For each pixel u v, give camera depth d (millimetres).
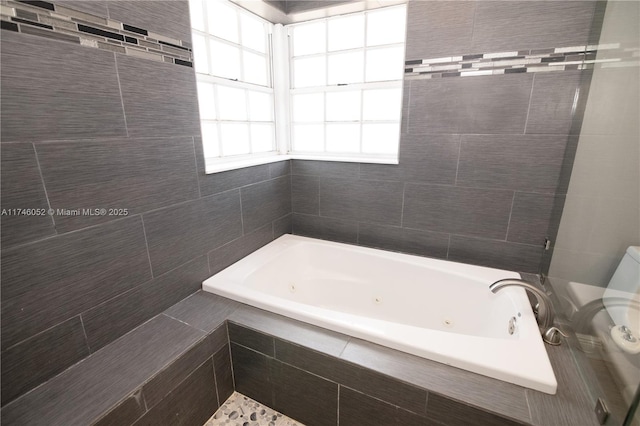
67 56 1018
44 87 972
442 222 1971
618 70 1166
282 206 2342
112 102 1164
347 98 2238
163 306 1492
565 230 1520
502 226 1824
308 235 2449
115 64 1158
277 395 1409
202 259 1688
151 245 1398
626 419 791
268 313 1467
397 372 1105
